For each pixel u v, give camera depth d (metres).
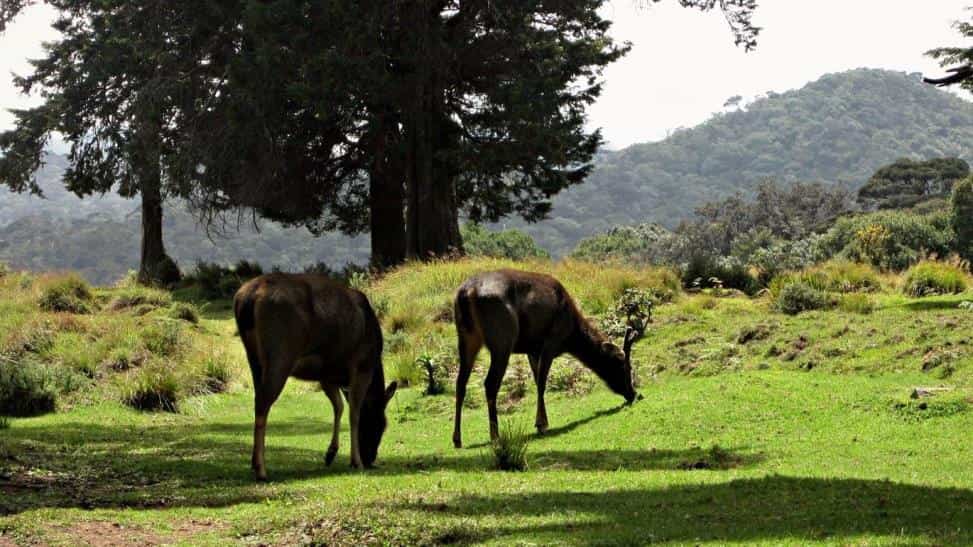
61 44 40.50
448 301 22.91
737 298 22.20
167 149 37.59
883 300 19.92
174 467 9.94
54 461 10.14
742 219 99.19
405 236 37.78
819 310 18.89
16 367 15.98
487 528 6.65
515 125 31.61
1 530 6.68
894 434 10.82
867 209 106.69
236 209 41.41
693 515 6.94
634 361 16.98
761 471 9.29
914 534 5.99
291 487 8.74
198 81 36.00
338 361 9.95
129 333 19.56
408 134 33.69
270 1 32.94
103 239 133.25
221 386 18.02
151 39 36.06
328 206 45.53
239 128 33.09
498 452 10.01
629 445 11.27
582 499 7.69
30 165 41.22
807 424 11.56
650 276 23.02
